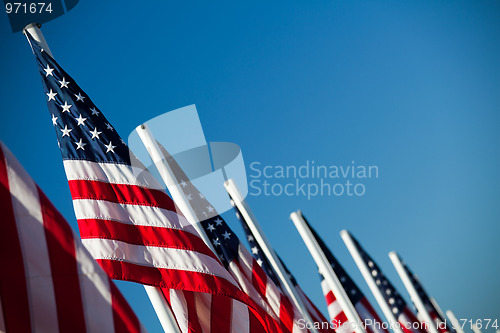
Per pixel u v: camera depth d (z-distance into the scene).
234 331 9.62
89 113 8.75
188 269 8.11
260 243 14.91
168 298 9.25
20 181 5.05
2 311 4.73
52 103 8.73
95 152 8.52
